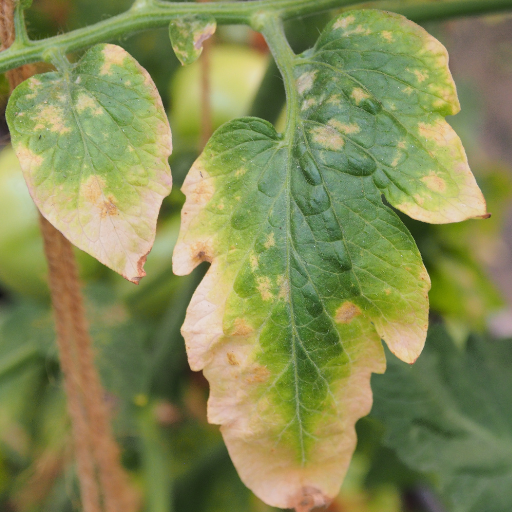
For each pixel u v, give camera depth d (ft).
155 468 1.90
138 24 1.41
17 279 2.00
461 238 2.32
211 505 2.19
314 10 1.42
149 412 1.99
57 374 2.13
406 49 1.36
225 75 2.19
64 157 1.33
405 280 1.35
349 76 1.36
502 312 2.68
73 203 1.33
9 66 1.39
